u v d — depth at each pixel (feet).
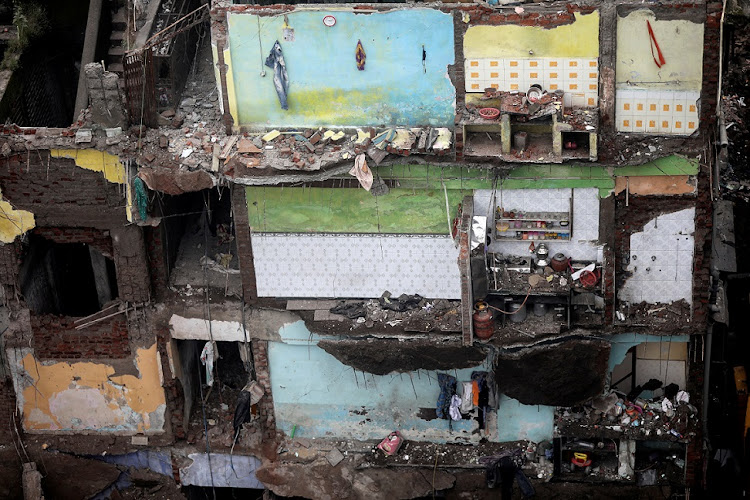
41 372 76.13
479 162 65.46
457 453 75.72
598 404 73.26
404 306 71.15
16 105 77.92
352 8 63.77
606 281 68.33
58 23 82.64
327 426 77.00
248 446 77.71
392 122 67.31
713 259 73.41
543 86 64.59
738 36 98.89
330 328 70.95
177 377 76.07
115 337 74.49
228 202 79.71
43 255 77.10
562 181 66.64
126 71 66.69
